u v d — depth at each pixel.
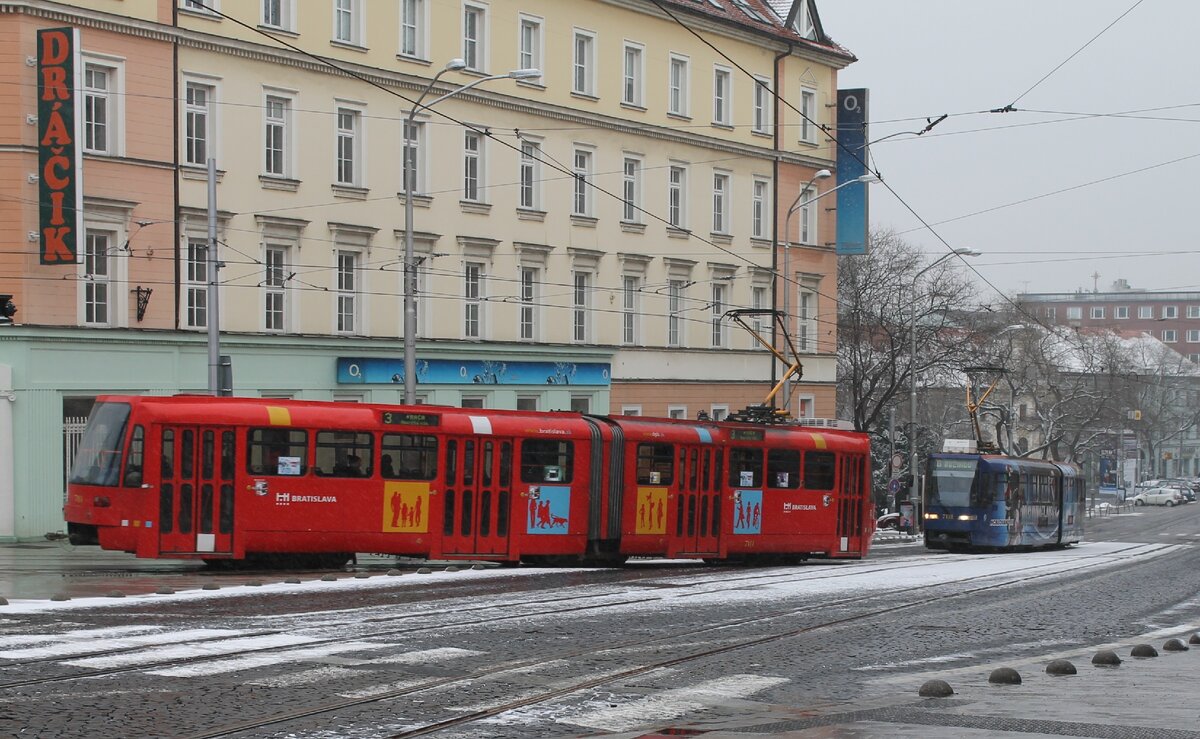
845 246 59.06
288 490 24.91
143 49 34.84
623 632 16.75
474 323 44.19
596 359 48.16
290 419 25.02
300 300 38.81
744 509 31.67
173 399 24.27
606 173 48.44
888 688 13.31
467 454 26.84
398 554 26.08
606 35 48.22
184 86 35.91
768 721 11.02
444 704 11.71
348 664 13.48
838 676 14.08
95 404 24.91
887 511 66.94
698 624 17.84
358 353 40.41
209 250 31.17
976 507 44.00
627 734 10.45
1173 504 109.50
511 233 45.00
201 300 36.69
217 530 24.30
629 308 49.94
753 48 54.81
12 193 32.84
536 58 45.72
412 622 16.75
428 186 42.22
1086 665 15.12
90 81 34.09
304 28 38.66
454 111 42.94
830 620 19.05
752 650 15.73
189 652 13.78
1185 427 131.62
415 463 26.23
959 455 44.69
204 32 36.09
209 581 21.59
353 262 40.56
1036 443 96.94
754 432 32.12
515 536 27.34
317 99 39.09
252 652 13.95
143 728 10.38
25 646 13.89
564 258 46.97
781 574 27.44
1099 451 103.75
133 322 34.88
